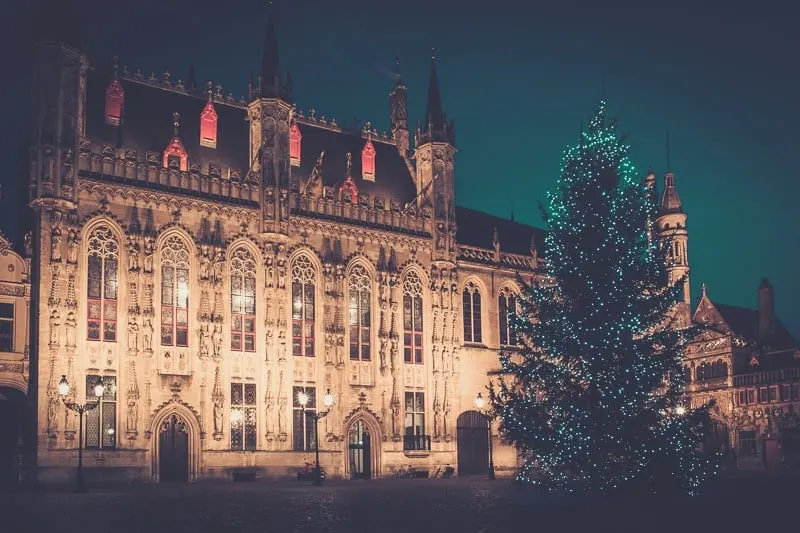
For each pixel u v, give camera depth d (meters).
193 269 54.22
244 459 53.94
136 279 51.62
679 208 82.69
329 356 58.56
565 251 38.75
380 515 28.17
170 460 52.03
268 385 55.50
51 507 32.00
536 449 38.22
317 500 35.47
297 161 63.34
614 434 36.06
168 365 52.28
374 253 62.50
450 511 29.55
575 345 37.47
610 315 37.16
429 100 67.81
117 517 27.80
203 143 59.09
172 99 59.75
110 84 55.97
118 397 50.31
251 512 29.55
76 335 49.06
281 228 57.28
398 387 61.75
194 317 53.66
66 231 49.50
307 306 58.75
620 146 39.94
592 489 36.62
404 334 63.38
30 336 48.91
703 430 37.09
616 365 37.00
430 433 63.00
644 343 37.62
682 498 35.25
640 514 28.12
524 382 39.97
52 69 50.09
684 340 38.59
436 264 65.19
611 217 38.22
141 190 52.66
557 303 39.09
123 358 50.72
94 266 50.88
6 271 49.03
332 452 57.75
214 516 28.05
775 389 75.50
